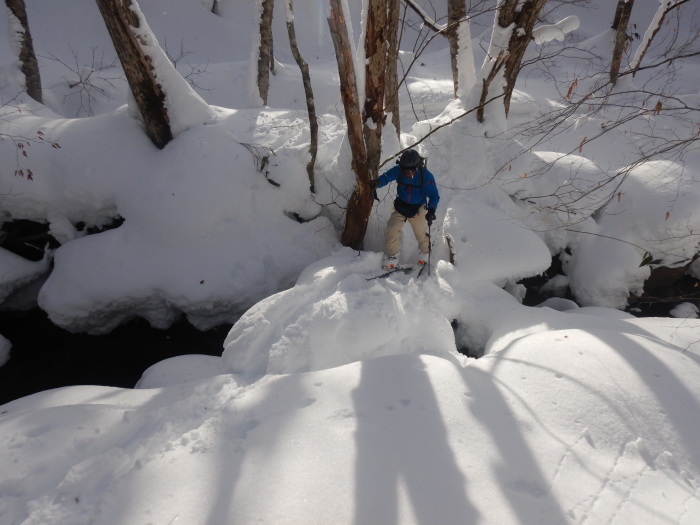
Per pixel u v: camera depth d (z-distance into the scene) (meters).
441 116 7.24
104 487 2.55
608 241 6.12
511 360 3.54
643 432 2.76
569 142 7.91
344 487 2.44
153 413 3.15
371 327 4.07
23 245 6.19
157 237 5.52
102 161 5.81
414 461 2.60
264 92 9.10
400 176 4.89
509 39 6.33
